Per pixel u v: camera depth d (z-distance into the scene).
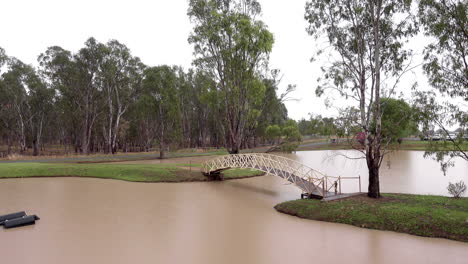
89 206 18.14
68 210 17.27
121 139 68.38
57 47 51.00
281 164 20.89
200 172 29.16
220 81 30.62
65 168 30.88
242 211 16.95
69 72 50.62
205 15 30.48
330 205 15.66
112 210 17.25
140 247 11.61
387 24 16.25
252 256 10.64
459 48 13.28
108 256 10.74
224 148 73.12
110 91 54.81
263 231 13.38
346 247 11.25
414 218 12.88
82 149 57.81
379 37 16.42
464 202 15.06
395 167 35.31
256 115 32.75
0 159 42.53
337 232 12.93
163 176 27.36
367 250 10.89
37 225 14.56
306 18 17.45
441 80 13.54
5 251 11.29
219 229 13.79
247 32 27.61
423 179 26.92
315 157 52.09
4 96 51.00
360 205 15.06
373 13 15.62
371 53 16.56
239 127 30.20
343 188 23.20
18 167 31.06
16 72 50.81
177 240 12.34
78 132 62.31
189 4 30.55
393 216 13.30
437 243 11.24
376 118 16.16
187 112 72.38
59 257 10.68
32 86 50.53
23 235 13.12
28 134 61.44
